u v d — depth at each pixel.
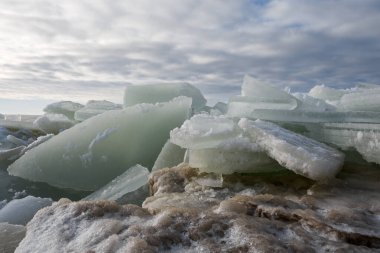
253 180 3.63
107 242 1.98
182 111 6.45
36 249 2.08
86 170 5.66
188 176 3.89
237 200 2.66
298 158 3.32
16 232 2.55
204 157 3.81
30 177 5.80
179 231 2.11
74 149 5.79
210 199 3.16
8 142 8.38
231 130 3.91
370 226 2.24
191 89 8.94
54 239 2.14
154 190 3.82
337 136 4.75
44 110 11.59
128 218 2.37
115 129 5.92
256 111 5.38
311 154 3.35
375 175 3.53
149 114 6.23
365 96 5.31
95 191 5.05
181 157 5.05
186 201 3.11
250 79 6.85
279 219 2.38
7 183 5.68
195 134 3.85
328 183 3.24
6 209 4.03
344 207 2.57
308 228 2.24
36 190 5.46
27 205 4.09
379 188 3.11
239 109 6.15
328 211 2.46
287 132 4.17
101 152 5.73
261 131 3.72
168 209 2.39
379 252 1.91
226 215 2.31
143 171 4.75
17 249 2.13
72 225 2.30
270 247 1.87
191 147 3.74
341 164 3.59
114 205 2.54
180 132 3.98
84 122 6.29
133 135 5.94
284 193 3.19
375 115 4.54
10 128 9.79
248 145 3.66
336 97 7.39
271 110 5.32
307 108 5.75
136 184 4.43
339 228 2.18
